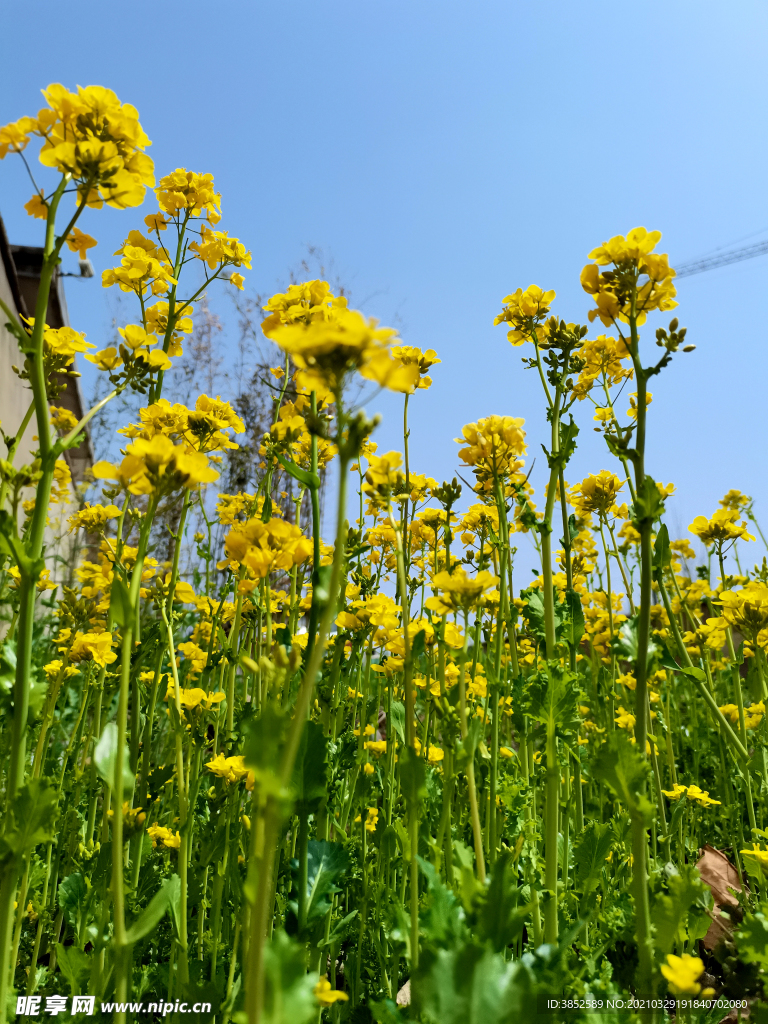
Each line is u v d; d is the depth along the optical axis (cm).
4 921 35
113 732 34
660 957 41
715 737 96
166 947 56
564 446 56
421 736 67
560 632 54
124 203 42
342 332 27
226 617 77
